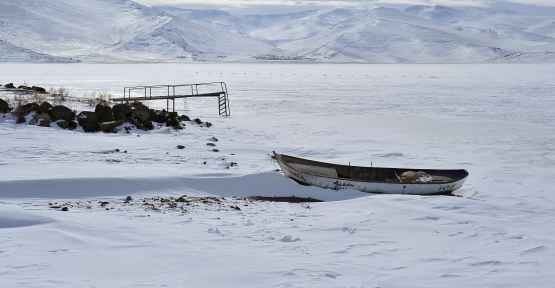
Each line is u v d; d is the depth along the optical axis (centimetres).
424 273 1093
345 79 12238
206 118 4419
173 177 1977
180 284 985
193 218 1522
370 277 1060
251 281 1013
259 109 5312
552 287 1022
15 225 1365
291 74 15525
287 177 2123
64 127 3061
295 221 1541
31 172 1950
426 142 3394
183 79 11600
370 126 4106
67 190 1806
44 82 9525
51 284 959
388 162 2734
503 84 9875
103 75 13350
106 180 1884
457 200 1878
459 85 9688
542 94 7406
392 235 1408
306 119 4475
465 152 3050
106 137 2905
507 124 4259
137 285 971
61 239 1240
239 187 1995
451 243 1338
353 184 2053
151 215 1538
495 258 1207
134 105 3541
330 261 1162
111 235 1292
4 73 13838
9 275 1000
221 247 1239
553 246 1314
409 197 1917
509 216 1684
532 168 2588
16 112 3170
